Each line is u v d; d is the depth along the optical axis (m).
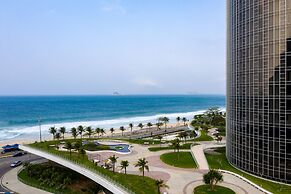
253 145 63.72
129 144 106.62
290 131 56.72
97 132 132.75
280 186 56.28
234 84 70.88
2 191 68.31
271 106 59.31
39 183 72.94
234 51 70.75
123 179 58.84
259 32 61.38
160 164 76.69
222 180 56.91
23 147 88.69
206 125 164.88
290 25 56.16
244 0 65.38
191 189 56.31
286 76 56.78
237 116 69.31
